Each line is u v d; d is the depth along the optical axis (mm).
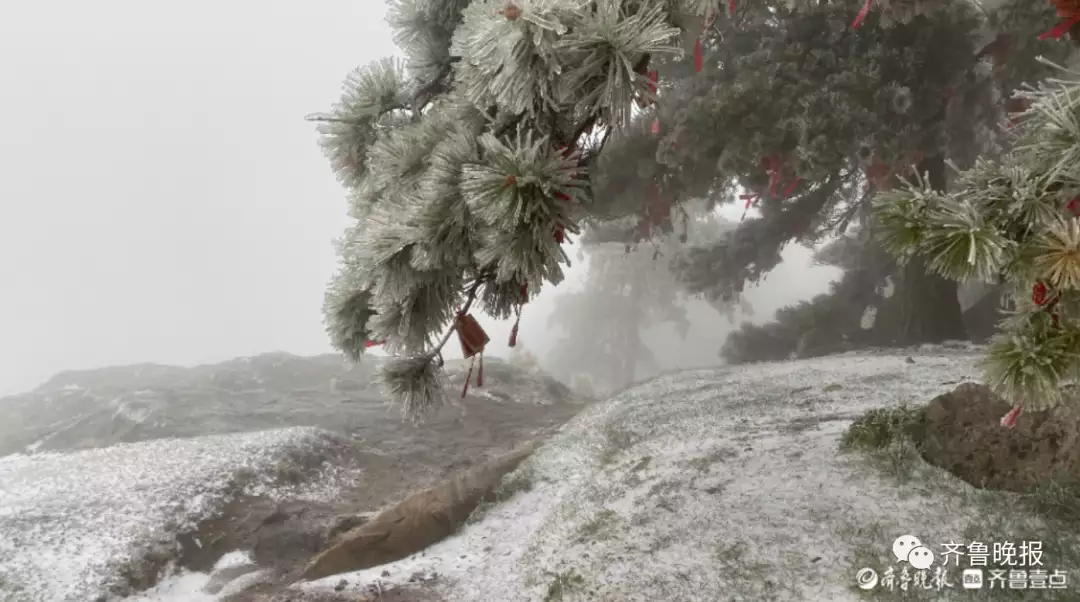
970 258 2188
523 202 2215
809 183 16156
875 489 6000
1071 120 2293
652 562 5945
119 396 19688
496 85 2137
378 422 16516
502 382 21594
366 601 7207
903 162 14188
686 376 15047
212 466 11625
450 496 9844
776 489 6527
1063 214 2361
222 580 8539
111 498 10219
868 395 9773
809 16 14922
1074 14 2299
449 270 2701
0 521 9383
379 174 2797
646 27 2115
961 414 6309
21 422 19062
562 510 8258
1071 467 5289
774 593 4988
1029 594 4172
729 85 14734
